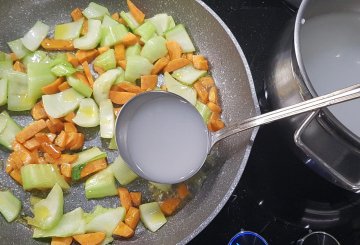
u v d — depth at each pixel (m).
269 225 0.31
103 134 0.33
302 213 0.31
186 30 0.37
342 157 0.27
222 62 0.36
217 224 0.31
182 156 0.30
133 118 0.30
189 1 0.36
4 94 0.33
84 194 0.32
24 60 0.35
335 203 0.32
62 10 0.37
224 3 0.38
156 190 0.32
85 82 0.34
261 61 0.36
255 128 0.30
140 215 0.31
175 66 0.35
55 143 0.32
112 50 0.35
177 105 0.30
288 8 0.38
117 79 0.35
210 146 0.29
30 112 0.34
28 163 0.32
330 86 0.32
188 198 0.32
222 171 0.32
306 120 0.26
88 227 0.30
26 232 0.30
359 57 0.33
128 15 0.37
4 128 0.32
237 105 0.34
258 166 0.32
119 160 0.31
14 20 0.36
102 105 0.34
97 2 0.37
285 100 0.30
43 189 0.31
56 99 0.33
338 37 0.33
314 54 0.33
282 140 0.33
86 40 0.35
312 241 0.30
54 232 0.30
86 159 0.32
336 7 0.32
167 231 0.31
